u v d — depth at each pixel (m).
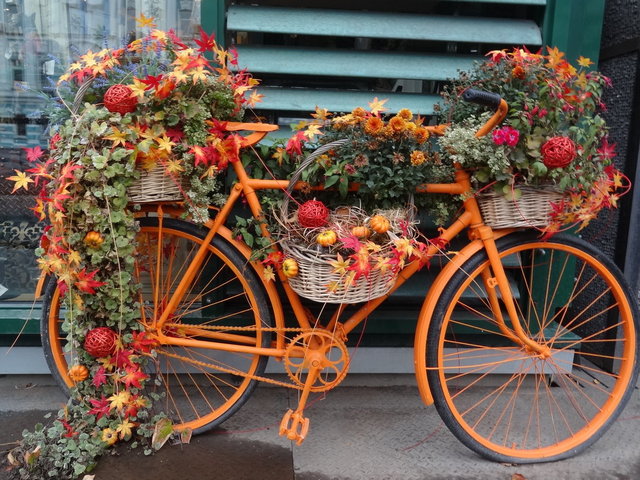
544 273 2.73
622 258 2.86
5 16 2.67
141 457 2.15
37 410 2.47
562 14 2.54
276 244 2.12
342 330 2.16
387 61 2.54
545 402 2.66
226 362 2.66
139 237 2.32
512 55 2.15
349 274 1.85
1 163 2.72
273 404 2.59
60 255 1.94
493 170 1.97
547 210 2.07
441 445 2.31
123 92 1.92
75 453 2.04
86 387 2.12
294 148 2.05
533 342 2.26
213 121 2.04
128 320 2.07
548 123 2.00
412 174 2.00
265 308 2.25
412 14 2.55
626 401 2.29
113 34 2.72
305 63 2.49
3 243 2.69
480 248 2.17
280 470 2.11
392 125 1.94
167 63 2.19
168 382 2.65
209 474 2.07
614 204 2.11
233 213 2.49
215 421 2.30
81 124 1.90
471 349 2.65
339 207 2.09
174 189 2.04
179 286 2.24
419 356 2.14
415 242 1.98
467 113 2.22
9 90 2.71
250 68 2.45
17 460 2.05
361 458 2.20
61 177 1.87
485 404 2.63
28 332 2.59
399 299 2.69
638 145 2.74
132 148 1.93
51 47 2.71
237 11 2.46
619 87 2.88
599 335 2.99
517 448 2.28
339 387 2.79
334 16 2.50
